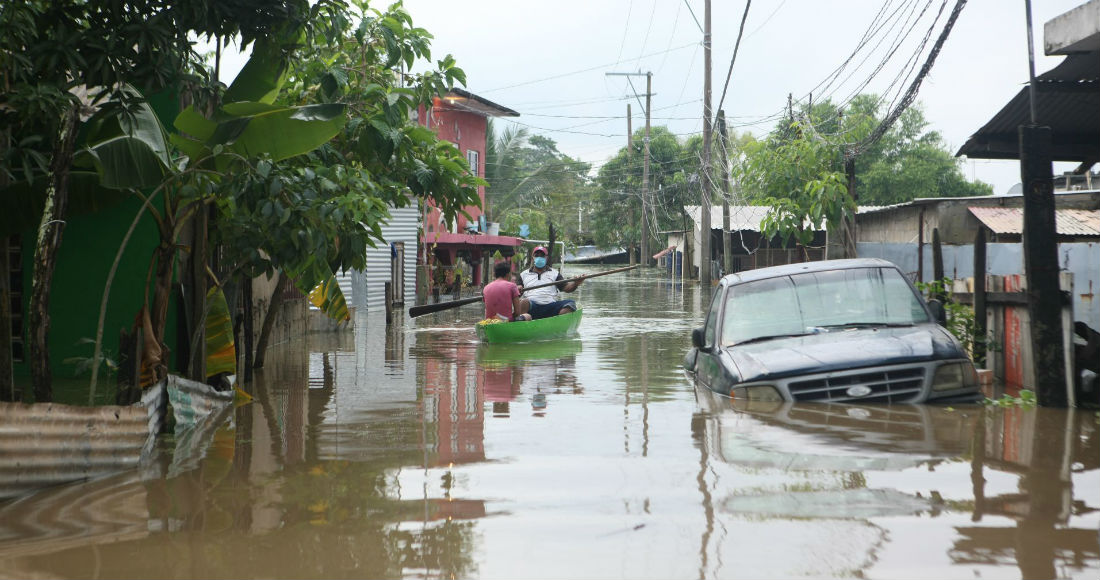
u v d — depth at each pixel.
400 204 10.94
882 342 7.62
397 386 9.62
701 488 4.89
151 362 7.06
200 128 7.35
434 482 5.21
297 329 16.19
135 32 6.59
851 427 6.40
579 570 3.65
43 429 5.14
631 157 63.22
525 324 14.51
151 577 3.66
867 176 58.91
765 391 7.46
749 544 3.93
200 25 7.15
